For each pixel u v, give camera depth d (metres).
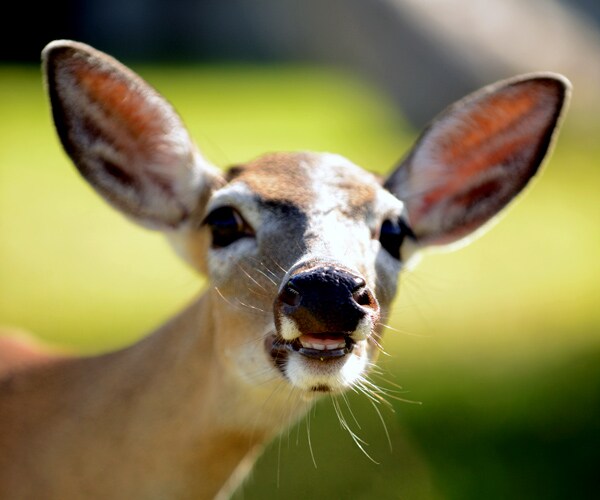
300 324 6.46
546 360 15.75
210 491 7.79
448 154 8.74
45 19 36.59
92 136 8.23
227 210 7.61
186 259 8.38
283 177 7.62
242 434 7.70
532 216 24.31
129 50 36.81
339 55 35.62
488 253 21.50
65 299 17.20
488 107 8.64
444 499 12.33
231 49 37.06
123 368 7.80
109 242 20.11
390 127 31.41
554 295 18.97
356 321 6.45
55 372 8.04
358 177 7.75
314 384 6.73
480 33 34.88
